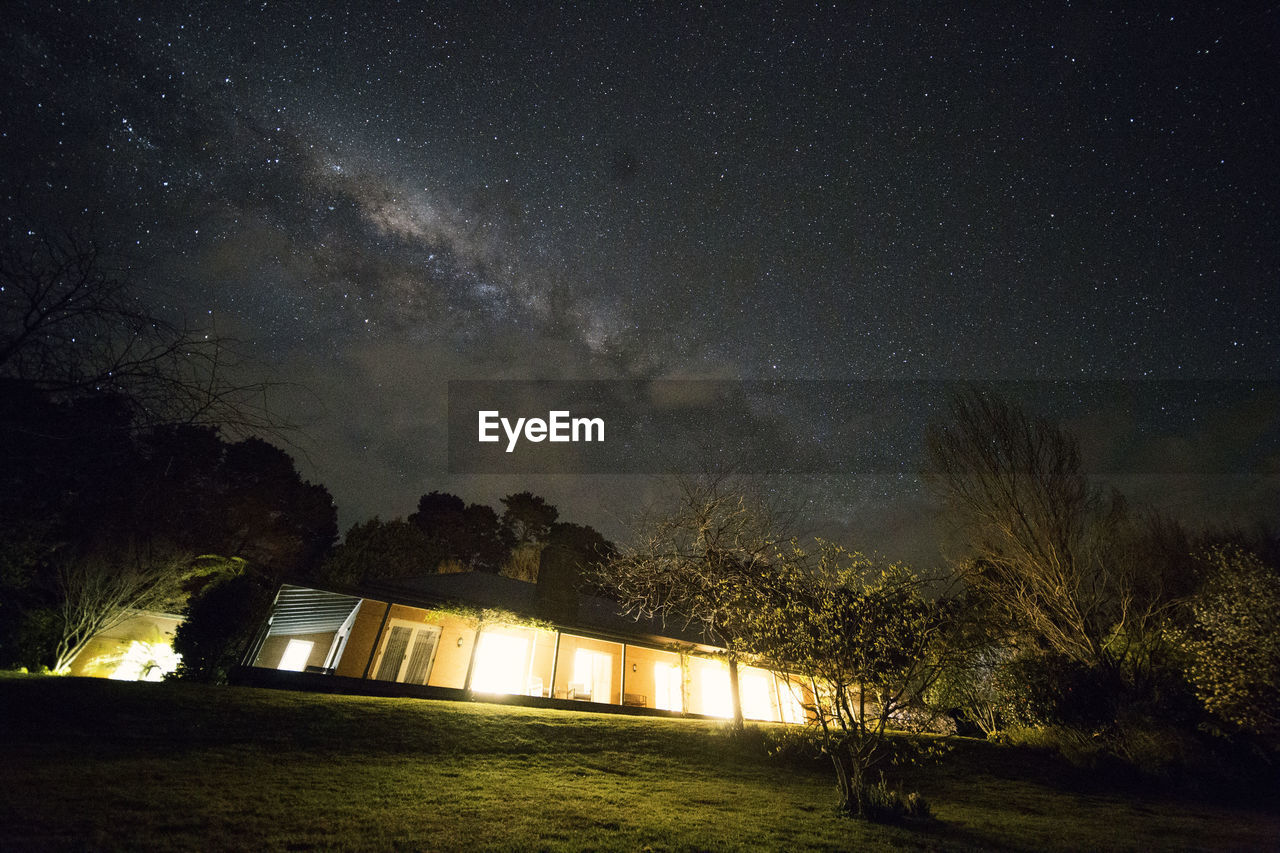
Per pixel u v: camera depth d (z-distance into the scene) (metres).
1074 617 16.73
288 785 7.15
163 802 6.02
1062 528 17.45
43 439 5.72
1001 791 11.05
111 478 6.44
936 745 13.98
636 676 21.16
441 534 43.53
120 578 17.00
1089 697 15.01
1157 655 15.31
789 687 8.83
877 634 8.38
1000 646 17.06
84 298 5.75
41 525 9.59
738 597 10.22
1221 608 12.39
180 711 9.73
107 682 11.05
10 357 5.51
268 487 30.45
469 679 16.11
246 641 15.62
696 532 15.22
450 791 7.66
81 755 7.30
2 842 4.62
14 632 15.75
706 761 11.31
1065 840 7.76
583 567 20.64
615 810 7.53
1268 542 18.20
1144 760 12.92
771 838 6.82
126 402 5.77
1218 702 12.03
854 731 8.40
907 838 7.16
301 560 32.16
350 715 10.90
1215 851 7.60
